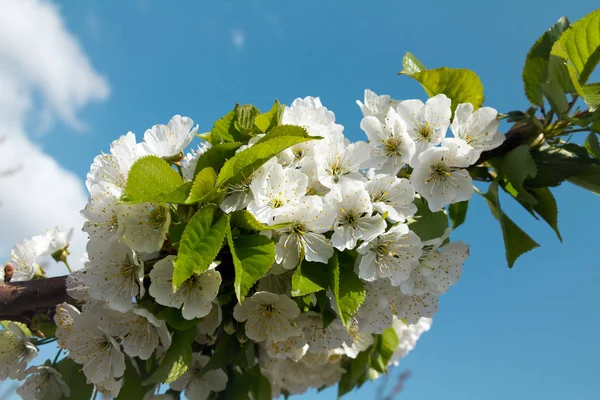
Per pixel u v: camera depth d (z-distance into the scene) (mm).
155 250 347
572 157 398
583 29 400
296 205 351
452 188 380
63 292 380
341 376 540
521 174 390
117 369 357
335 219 359
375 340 515
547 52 421
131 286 350
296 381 540
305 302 364
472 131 397
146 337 352
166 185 340
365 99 416
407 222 381
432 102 392
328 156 372
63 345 365
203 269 317
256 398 448
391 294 388
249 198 351
